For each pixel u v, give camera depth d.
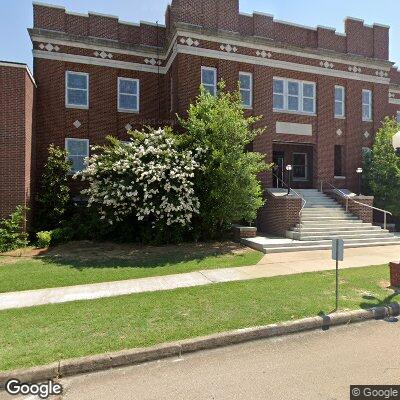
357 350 4.86
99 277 8.66
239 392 3.83
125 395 3.83
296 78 18.98
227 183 13.13
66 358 4.45
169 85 18.28
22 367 4.25
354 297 6.85
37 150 16.84
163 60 18.98
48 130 17.05
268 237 14.60
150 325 5.46
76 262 10.49
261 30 18.38
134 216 14.05
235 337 5.16
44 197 15.27
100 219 13.67
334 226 15.10
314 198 17.67
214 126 13.43
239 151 13.35
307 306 6.30
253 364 4.50
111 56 18.14
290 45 18.61
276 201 15.48
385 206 18.25
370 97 20.84
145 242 13.60
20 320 5.73
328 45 19.73
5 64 13.52
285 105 18.78
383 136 18.66
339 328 5.70
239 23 18.03
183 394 3.82
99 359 4.45
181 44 16.66
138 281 8.31
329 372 4.24
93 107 17.78
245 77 18.02
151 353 4.68
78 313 6.04
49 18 17.23
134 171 12.46
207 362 4.57
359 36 20.45
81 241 14.10
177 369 4.40
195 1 17.11
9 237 12.80
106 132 17.95
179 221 12.86
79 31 17.75
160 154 13.02
